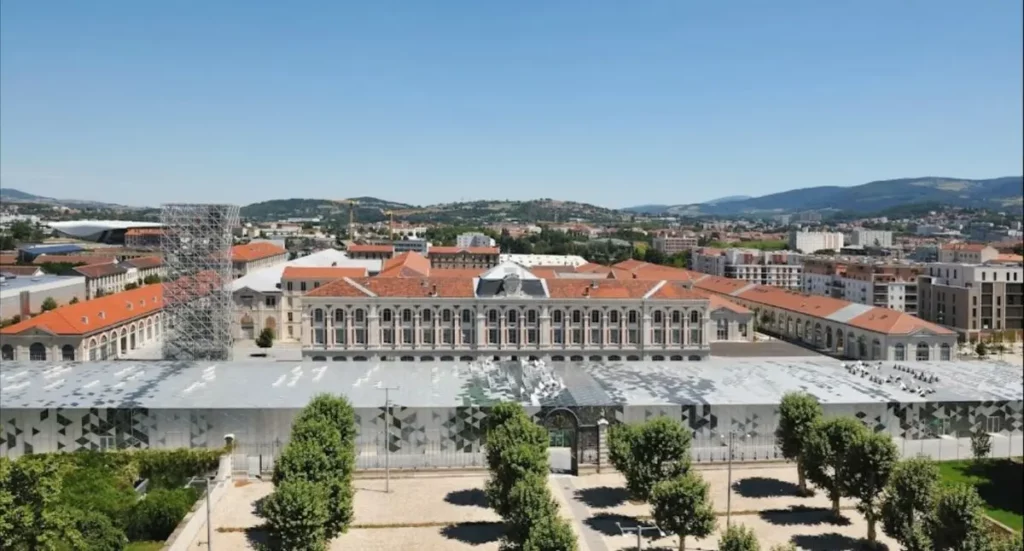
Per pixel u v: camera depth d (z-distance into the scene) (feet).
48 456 326.24
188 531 324.19
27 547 255.29
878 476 320.70
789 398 399.44
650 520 352.69
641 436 352.28
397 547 325.21
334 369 510.99
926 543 276.62
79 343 652.89
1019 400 467.52
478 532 341.41
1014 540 271.90
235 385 465.88
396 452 433.07
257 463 410.72
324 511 296.92
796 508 368.07
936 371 534.78
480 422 434.30
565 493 387.96
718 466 428.56
